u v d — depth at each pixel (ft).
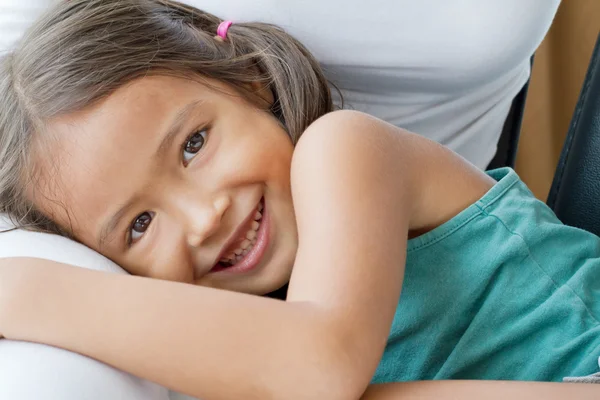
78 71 2.05
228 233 2.06
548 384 1.55
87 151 1.98
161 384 1.49
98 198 2.00
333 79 2.95
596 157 2.50
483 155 3.31
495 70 2.88
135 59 2.08
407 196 1.86
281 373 1.45
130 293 1.54
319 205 1.69
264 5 2.72
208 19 2.65
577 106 2.62
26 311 1.53
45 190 2.07
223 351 1.46
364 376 1.47
